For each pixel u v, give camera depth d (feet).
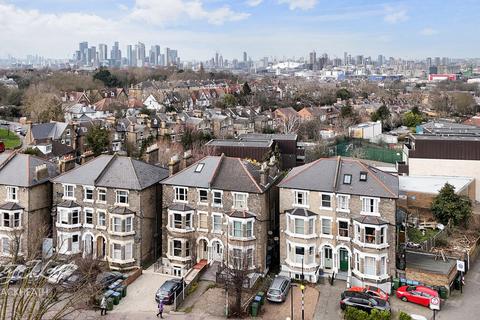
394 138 407.44
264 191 175.73
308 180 176.35
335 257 171.42
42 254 182.09
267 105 624.59
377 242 161.68
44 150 330.54
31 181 190.90
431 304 136.56
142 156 315.78
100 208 187.32
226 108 545.85
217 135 410.72
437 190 229.66
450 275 162.50
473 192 249.96
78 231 189.88
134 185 183.62
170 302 155.53
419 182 243.81
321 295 161.89
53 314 140.67
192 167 190.80
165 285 160.66
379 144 393.09
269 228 185.57
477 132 313.73
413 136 287.07
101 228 187.11
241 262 161.58
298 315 148.77
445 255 178.91
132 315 148.25
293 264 173.47
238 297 149.69
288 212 175.11
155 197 195.52
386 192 164.14
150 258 192.95
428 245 188.55
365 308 146.92
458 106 638.12
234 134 431.02
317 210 172.96
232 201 178.40
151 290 167.02
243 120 454.81
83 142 379.55
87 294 145.69
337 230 170.81
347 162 179.63
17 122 528.22
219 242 181.16
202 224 183.62
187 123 408.05
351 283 166.61
